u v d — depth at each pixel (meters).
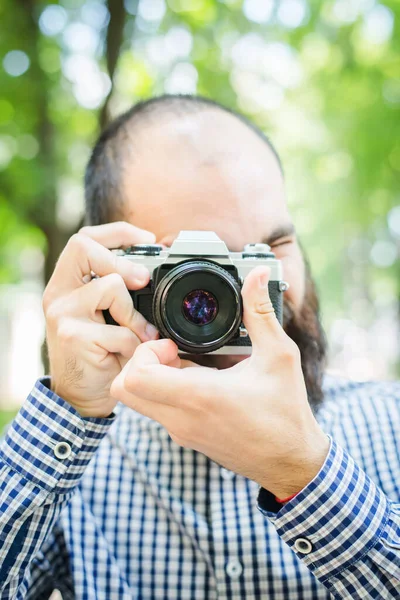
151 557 1.82
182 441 1.42
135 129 1.96
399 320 13.58
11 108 6.92
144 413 1.41
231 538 1.77
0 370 17.36
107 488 1.91
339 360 14.20
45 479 1.56
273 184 1.94
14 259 9.91
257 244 1.73
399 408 2.06
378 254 13.69
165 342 1.48
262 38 7.60
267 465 1.38
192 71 7.26
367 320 15.48
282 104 8.71
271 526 1.79
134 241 1.75
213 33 7.36
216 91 7.23
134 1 6.62
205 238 1.65
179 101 2.03
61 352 1.58
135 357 1.41
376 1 7.73
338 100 8.53
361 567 1.39
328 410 2.04
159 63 7.26
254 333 1.39
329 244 11.84
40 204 6.68
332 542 1.39
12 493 1.55
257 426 1.33
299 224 10.85
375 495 1.44
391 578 1.40
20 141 6.91
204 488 1.86
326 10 7.82
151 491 1.88
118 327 1.58
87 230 1.74
